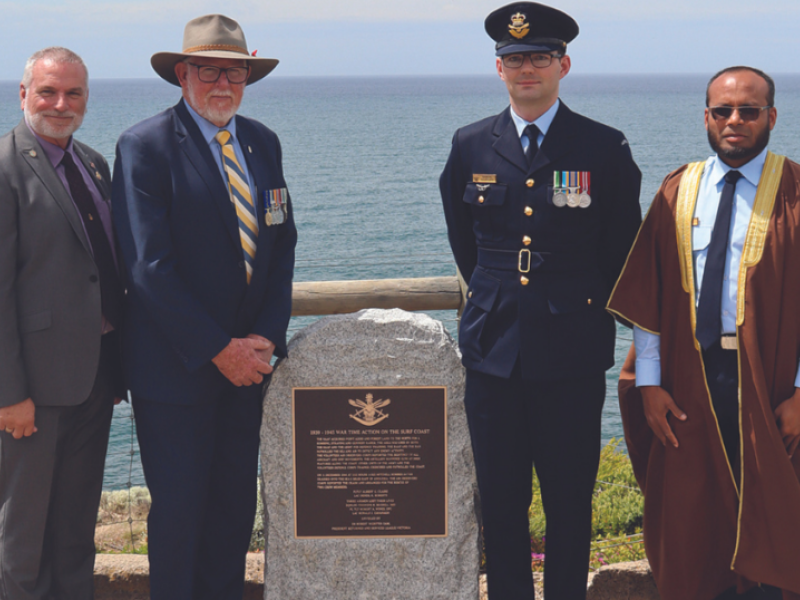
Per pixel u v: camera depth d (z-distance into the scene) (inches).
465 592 123.5
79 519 122.2
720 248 108.9
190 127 113.5
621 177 113.0
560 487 115.9
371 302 139.8
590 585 133.0
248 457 120.7
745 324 106.8
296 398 121.2
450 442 122.0
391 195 2234.3
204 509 116.3
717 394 109.9
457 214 121.3
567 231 111.6
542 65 109.5
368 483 122.6
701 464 111.7
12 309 107.7
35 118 111.4
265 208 116.4
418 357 120.5
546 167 111.8
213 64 111.6
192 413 112.8
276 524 123.2
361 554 123.2
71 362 111.5
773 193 107.9
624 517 185.3
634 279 115.6
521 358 111.3
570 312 111.6
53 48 113.6
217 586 121.8
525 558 120.6
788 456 106.7
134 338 113.6
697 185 112.2
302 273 1045.8
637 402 123.3
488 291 114.5
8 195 107.7
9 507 112.9
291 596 124.0
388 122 5644.7
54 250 110.2
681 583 113.8
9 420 108.3
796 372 108.7
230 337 110.9
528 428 117.0
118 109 6860.2
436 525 122.8
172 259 109.0
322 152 3555.6
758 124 106.7
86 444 119.9
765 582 108.0
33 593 115.3
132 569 135.8
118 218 109.5
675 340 113.2
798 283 107.0
